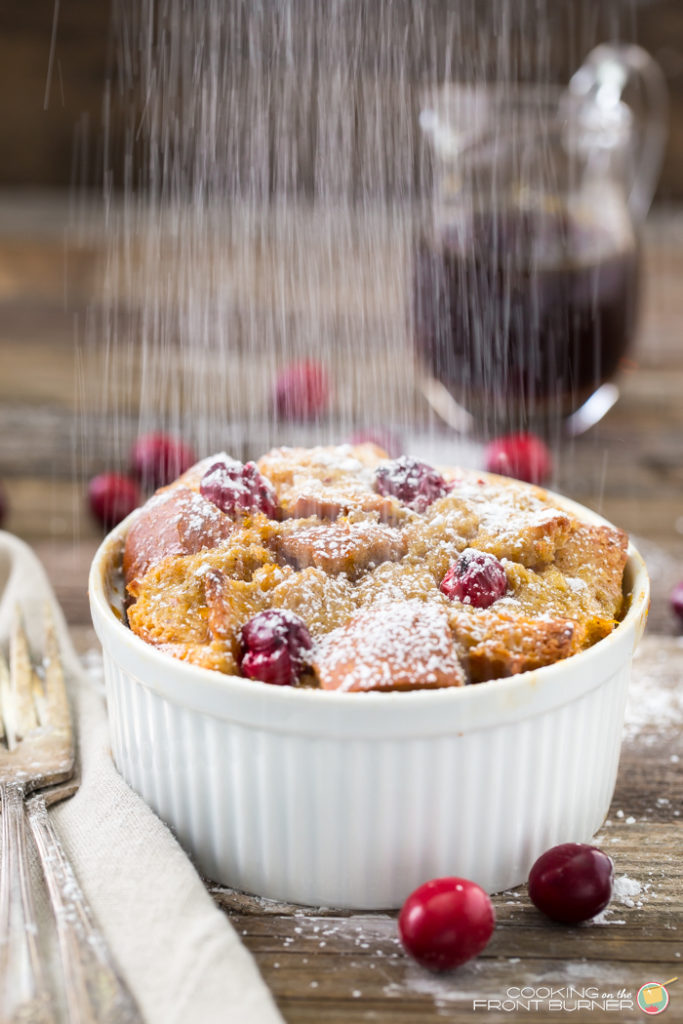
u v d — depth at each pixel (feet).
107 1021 1.45
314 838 1.58
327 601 1.62
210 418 2.38
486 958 1.57
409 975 1.55
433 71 2.22
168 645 1.61
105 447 2.35
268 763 1.57
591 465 2.32
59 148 3.60
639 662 1.94
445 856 1.59
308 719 1.55
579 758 1.62
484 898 1.55
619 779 1.77
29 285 3.09
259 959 1.56
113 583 1.72
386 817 1.57
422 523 1.71
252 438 2.32
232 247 3.15
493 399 2.28
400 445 2.17
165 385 2.55
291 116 2.10
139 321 2.87
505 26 3.01
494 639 1.59
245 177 2.32
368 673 1.56
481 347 2.25
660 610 2.03
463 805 1.58
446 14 2.23
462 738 1.56
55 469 2.31
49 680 1.82
